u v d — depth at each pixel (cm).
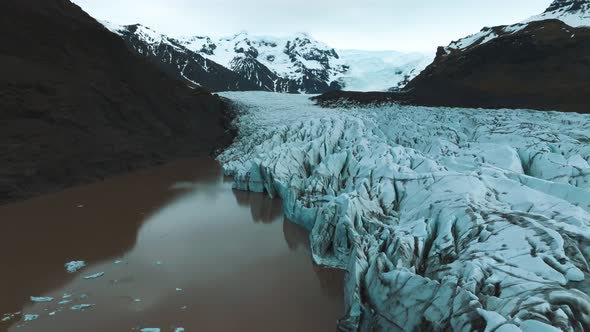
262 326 1133
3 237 1814
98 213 2234
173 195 2767
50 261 1562
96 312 1194
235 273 1491
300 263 1598
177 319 1161
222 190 2975
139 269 1509
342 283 1420
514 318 704
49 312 1189
